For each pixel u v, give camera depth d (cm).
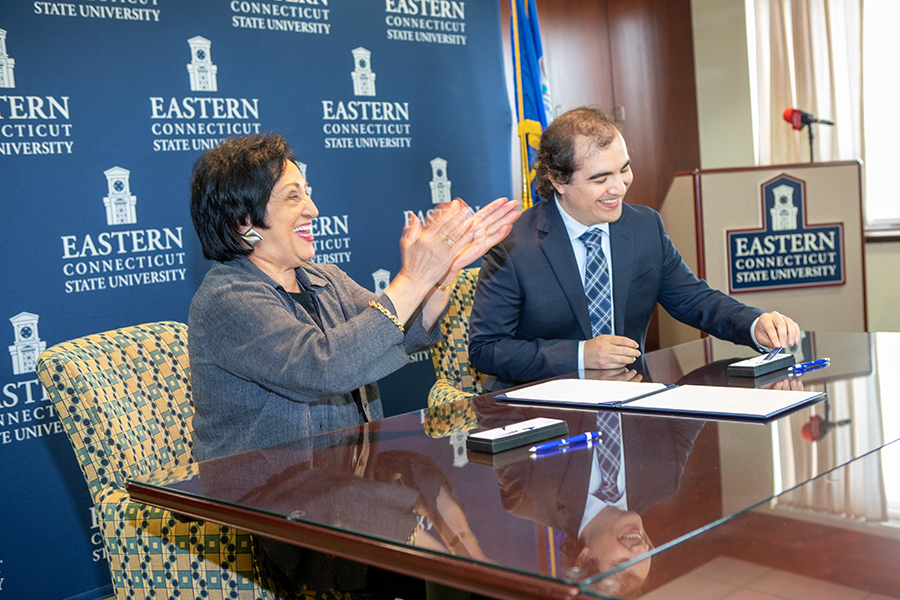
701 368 160
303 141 310
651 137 495
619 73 479
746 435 108
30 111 247
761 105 503
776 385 139
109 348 161
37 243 248
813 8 494
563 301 208
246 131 293
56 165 252
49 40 250
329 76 316
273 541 134
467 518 82
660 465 97
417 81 342
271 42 299
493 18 367
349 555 81
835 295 341
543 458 103
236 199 142
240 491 98
